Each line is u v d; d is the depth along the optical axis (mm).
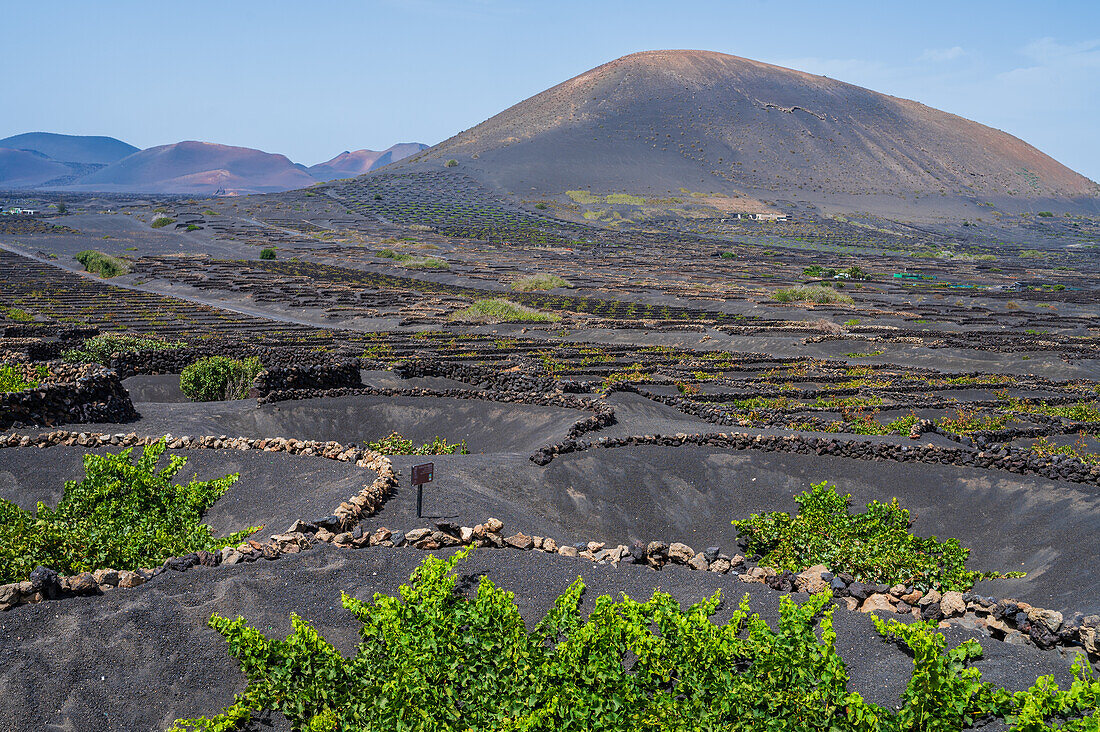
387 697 9844
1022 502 19062
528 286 102875
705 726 9523
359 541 13500
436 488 17750
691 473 20969
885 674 10227
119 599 11445
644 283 107438
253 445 20125
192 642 10836
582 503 19422
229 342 53875
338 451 19406
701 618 10422
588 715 9578
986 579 16672
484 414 27969
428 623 10664
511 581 12383
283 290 91188
